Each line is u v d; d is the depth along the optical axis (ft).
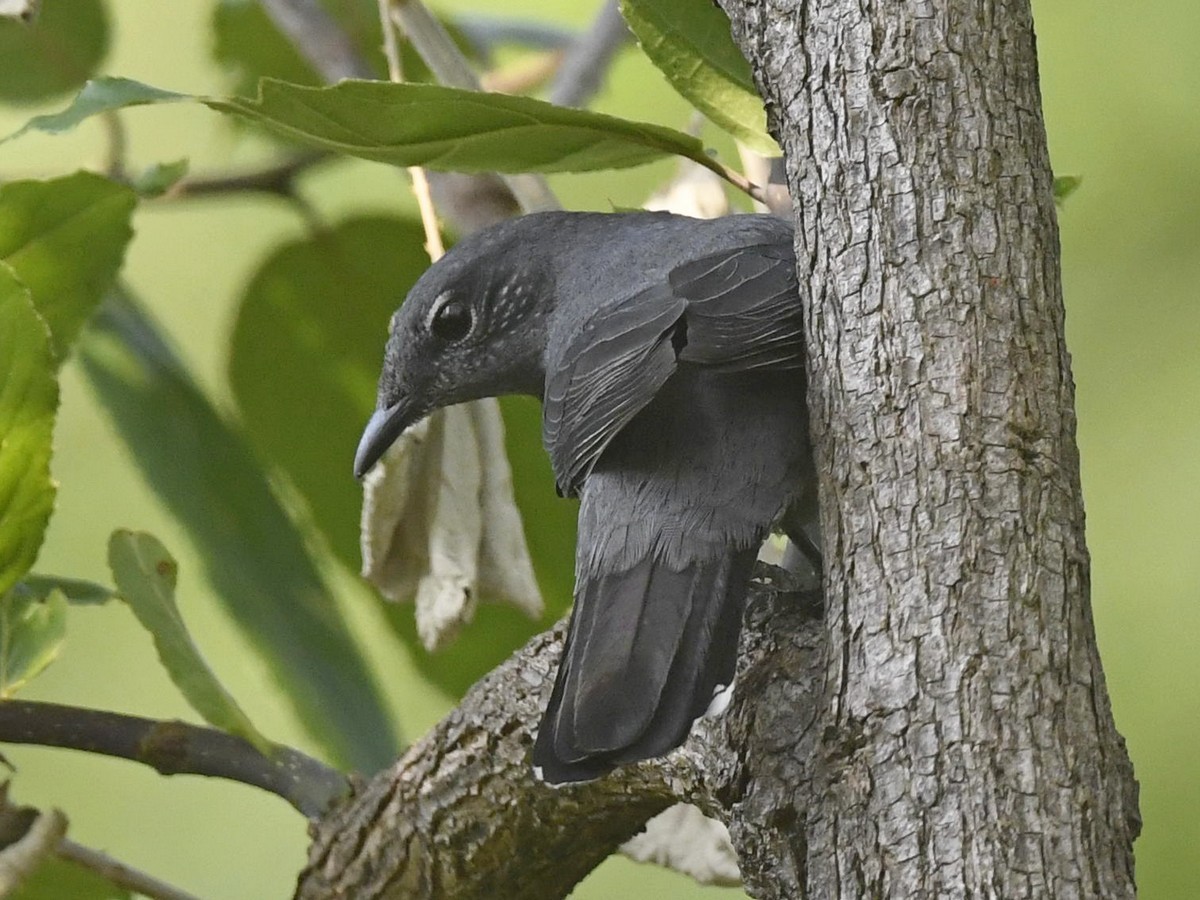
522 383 27.89
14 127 40.65
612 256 26.50
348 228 33.09
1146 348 39.47
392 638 33.09
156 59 40.81
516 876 24.25
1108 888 16.78
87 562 39.52
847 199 19.27
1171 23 40.83
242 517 32.37
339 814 24.68
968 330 18.60
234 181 33.09
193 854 39.60
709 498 22.31
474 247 27.45
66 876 26.81
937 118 19.11
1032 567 17.81
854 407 18.84
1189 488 37.88
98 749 25.02
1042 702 17.29
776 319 21.53
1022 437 18.28
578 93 34.76
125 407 32.35
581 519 22.99
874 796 17.42
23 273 27.14
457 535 27.27
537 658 23.08
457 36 38.17
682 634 21.22
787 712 19.90
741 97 23.45
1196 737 35.19
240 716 25.14
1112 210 40.45
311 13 35.35
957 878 16.79
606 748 19.95
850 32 19.48
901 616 17.89
